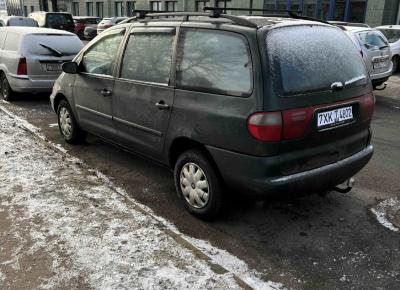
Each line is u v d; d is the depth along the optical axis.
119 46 4.73
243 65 3.37
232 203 4.25
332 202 4.36
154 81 4.17
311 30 3.72
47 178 4.60
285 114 3.25
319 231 3.79
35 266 3.06
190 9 27.94
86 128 5.52
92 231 3.52
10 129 6.56
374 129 7.43
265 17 3.80
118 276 2.97
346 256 3.41
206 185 3.77
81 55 5.42
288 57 3.39
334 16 20.30
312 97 3.41
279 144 3.27
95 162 5.37
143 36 4.41
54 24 25.02
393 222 3.97
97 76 5.01
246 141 3.32
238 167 3.44
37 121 7.37
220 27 3.62
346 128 3.76
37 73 8.49
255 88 3.26
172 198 4.39
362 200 4.42
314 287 3.02
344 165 3.76
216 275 3.03
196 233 3.70
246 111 3.29
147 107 4.25
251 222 3.92
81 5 39.53
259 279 3.08
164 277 2.97
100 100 5.00
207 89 3.62
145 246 3.34
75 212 3.83
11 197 4.08
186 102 3.79
